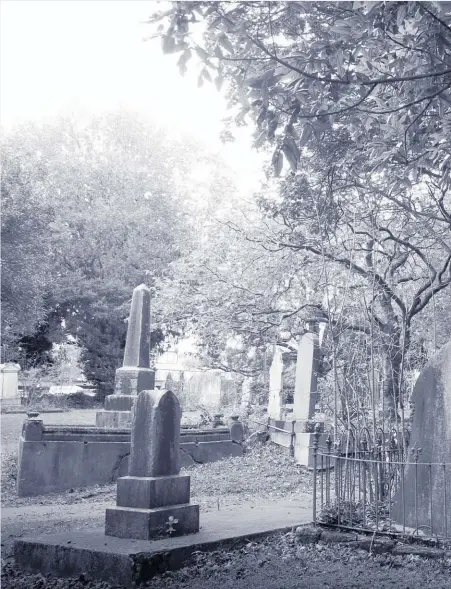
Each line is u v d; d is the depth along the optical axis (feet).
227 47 16.67
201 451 56.95
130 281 128.47
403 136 21.62
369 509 27.96
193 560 23.50
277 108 18.12
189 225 126.11
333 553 24.22
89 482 51.11
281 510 33.24
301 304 56.34
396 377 42.04
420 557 23.08
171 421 26.94
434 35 17.43
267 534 26.45
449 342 26.81
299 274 56.65
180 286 67.67
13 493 48.11
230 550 24.85
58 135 132.57
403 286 48.93
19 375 128.77
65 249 126.11
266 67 18.11
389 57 20.03
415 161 21.91
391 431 30.86
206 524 28.22
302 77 17.34
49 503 44.80
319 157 34.24
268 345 71.20
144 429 26.40
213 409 81.61
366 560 23.35
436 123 23.02
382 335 36.65
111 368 130.00
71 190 127.44
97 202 124.77
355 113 23.48
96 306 123.24
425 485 26.30
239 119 18.48
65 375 139.23
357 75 19.89
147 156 133.28
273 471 50.67
